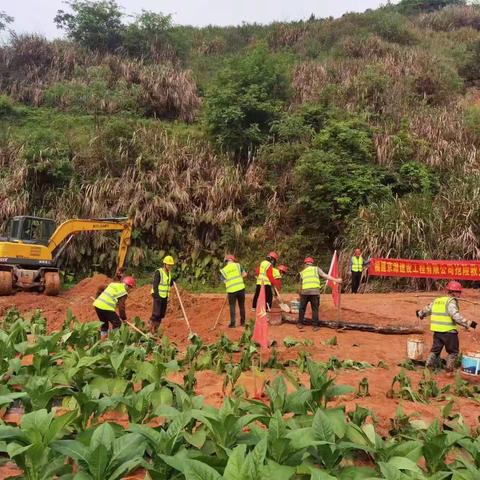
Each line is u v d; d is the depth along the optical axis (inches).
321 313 505.7
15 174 794.2
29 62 1152.8
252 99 883.4
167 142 880.3
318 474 122.3
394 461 144.0
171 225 793.6
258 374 264.8
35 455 137.6
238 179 833.5
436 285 657.0
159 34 1264.8
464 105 1021.8
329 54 1290.6
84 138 886.4
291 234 813.9
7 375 225.8
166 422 181.2
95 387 216.4
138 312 507.5
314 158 794.2
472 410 246.2
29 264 600.7
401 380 265.4
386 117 924.6
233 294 446.0
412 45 1347.2
